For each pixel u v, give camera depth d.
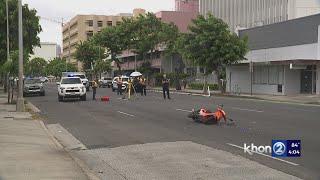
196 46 48.66
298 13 63.34
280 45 46.53
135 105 31.91
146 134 16.89
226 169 10.43
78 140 16.02
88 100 39.00
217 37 47.53
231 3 77.06
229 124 19.47
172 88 67.81
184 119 21.91
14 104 33.38
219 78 50.84
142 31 76.06
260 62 48.09
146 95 47.25
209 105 31.25
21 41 27.80
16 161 11.38
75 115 25.41
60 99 38.75
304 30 42.97
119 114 25.23
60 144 14.72
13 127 19.02
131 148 13.84
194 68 73.06
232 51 47.25
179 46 51.34
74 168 10.59
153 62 85.88
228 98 41.59
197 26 49.06
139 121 21.47
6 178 9.41
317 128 17.86
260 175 9.77
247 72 52.69
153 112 25.94
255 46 50.75
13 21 51.88
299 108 28.55
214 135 16.19
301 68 43.09
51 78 152.00
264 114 24.09
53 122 22.20
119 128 18.97
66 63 140.12
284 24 45.91
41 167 10.64
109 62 102.00
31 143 14.60
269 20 67.88
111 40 80.19
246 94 47.78
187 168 10.70
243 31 53.62
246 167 10.62
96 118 23.41
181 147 13.70
